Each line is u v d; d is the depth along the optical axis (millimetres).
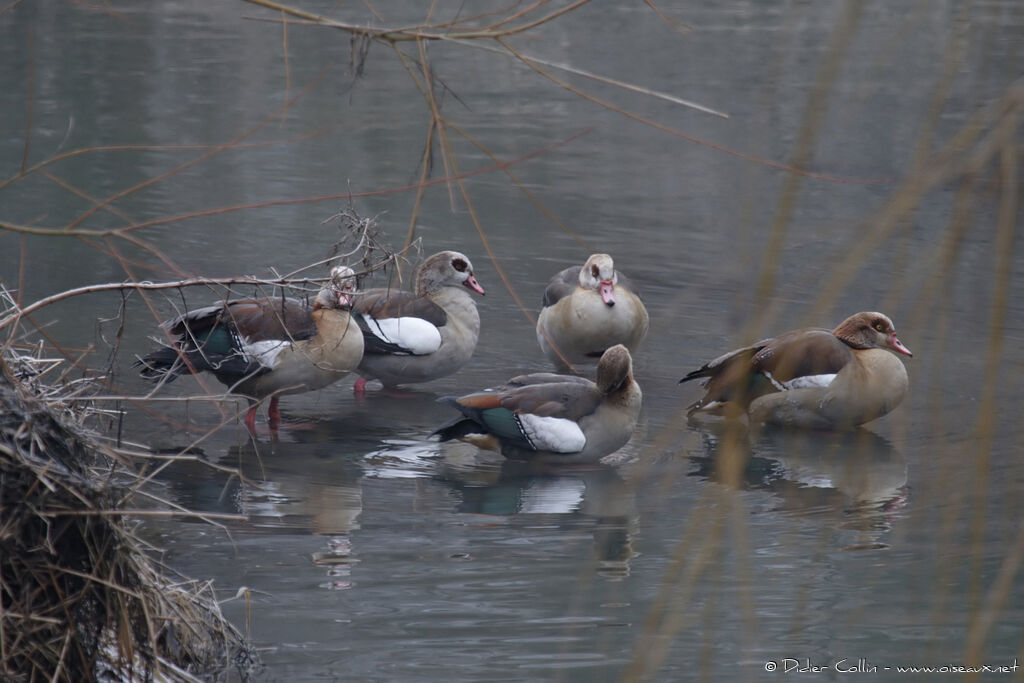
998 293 3615
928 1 3986
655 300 18109
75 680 7371
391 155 27688
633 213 23094
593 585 9492
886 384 13414
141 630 7703
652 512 11305
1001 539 10141
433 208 23562
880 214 3354
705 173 26109
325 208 23297
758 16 45281
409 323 15047
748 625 4570
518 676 7918
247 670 7980
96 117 30797
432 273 15734
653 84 34750
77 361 9227
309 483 11953
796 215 21938
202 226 21844
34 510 7023
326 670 7992
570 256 20562
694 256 20172
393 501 11547
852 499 11469
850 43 3477
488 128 30406
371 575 9695
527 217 23016
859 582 9422
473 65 38281
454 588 9438
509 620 8828
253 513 11070
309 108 32219
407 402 14953
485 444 13008
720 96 33000
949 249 3717
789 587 9359
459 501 11609
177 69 36875
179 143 28312
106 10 8547
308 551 10203
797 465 12648
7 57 37969
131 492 7867
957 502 10812
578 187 25109
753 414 14164
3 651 6875
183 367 13508
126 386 14383
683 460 12914
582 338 15945
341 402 14906
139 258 19719
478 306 18641
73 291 8102
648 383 15469
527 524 10969
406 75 36531
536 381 13375
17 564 7129
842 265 3420
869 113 28984
